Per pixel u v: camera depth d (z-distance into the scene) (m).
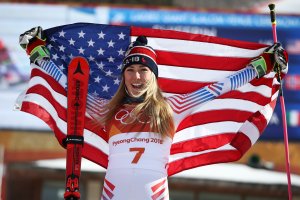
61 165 24.97
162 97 9.52
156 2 28.27
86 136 10.14
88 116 9.98
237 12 25.59
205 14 25.58
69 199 8.74
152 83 9.47
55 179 25.23
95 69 10.90
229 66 10.97
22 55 25.11
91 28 10.94
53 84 10.16
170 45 11.10
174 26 25.48
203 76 11.00
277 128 24.69
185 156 10.26
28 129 24.61
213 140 10.34
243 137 10.35
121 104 9.53
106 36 10.97
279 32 25.58
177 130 10.27
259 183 24.19
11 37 25.22
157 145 9.15
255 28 25.52
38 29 10.23
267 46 10.88
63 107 10.14
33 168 24.75
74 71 9.49
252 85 10.53
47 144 26.23
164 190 9.02
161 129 9.21
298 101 24.89
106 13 25.45
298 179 25.19
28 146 26.12
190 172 24.33
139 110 9.27
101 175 23.70
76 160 9.00
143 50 9.57
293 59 25.27
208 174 24.34
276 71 10.20
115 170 9.05
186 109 9.69
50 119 10.05
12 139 26.11
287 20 25.62
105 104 9.75
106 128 9.55
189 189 25.34
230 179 24.16
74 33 10.86
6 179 24.92
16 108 10.17
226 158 10.33
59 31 10.80
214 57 11.03
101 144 10.14
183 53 11.07
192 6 28.59
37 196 25.03
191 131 10.31
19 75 25.00
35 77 10.15
